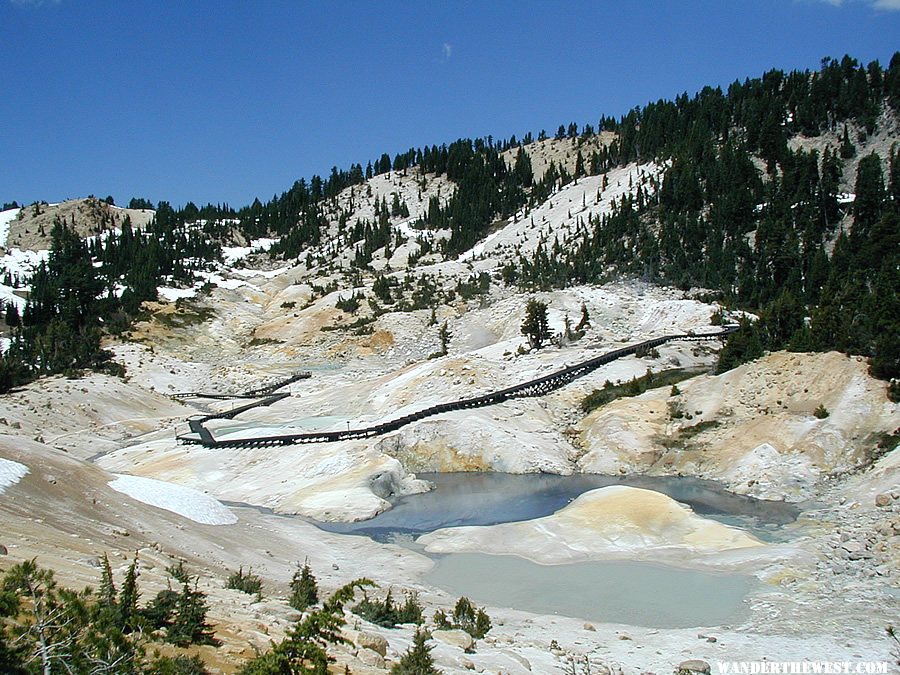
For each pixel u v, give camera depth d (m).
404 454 72.12
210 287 171.12
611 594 34.81
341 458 65.88
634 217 157.00
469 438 71.62
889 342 59.91
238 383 121.00
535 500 56.78
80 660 12.24
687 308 114.44
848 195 147.75
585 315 112.44
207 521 42.44
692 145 182.38
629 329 114.94
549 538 43.81
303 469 65.81
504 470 68.50
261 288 184.38
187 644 16.25
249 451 73.69
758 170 161.88
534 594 35.44
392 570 40.47
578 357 95.56
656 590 35.00
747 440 61.16
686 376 79.94
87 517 32.75
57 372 107.69
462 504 57.19
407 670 17.33
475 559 42.09
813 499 50.84
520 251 182.88
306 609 24.80
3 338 127.50
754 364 69.88
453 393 86.56
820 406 60.69
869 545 37.72
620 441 67.81
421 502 58.91
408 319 140.75
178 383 120.12
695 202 155.88
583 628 30.11
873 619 28.67
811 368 65.19
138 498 40.28
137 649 14.11
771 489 53.69
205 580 27.94
